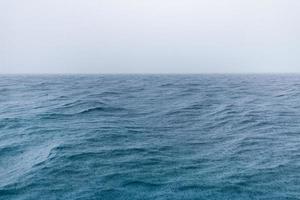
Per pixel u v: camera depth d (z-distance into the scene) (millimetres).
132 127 14039
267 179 8430
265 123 14688
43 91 25062
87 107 17938
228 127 14148
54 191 7633
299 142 11805
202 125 14562
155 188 7844
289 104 19031
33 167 9188
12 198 7281
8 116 15852
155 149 11031
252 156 10336
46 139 12055
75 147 10961
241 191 7703
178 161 9836
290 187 7938
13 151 10859
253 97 21703
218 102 20016
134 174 8703
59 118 15430
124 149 10906
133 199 7230
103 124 14352
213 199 7285
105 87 28484
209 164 9609
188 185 8023
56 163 9422
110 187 7863
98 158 9922
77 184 8039
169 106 18984
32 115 16016
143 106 18938
